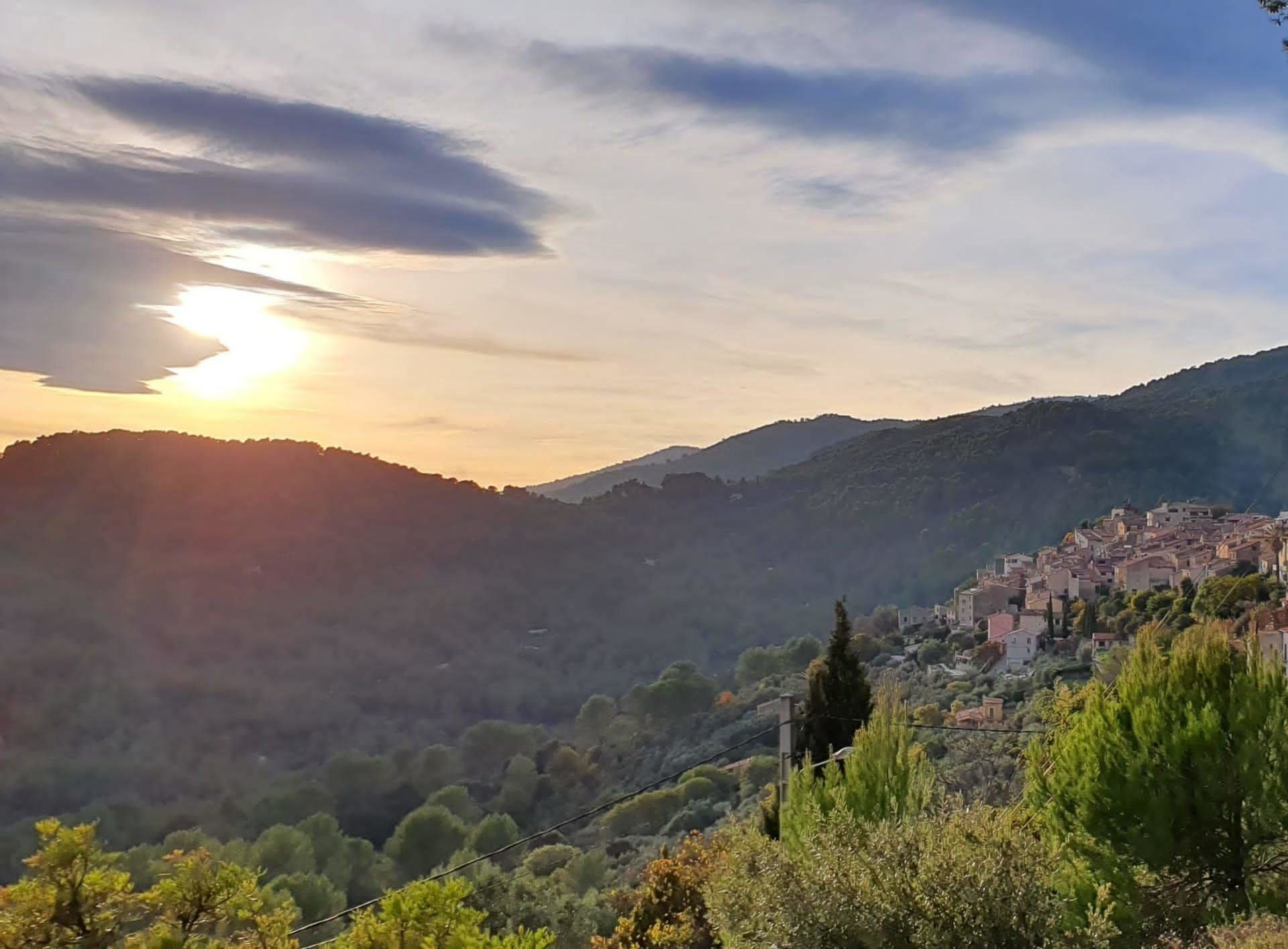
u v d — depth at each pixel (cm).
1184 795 912
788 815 1107
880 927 636
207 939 404
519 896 2461
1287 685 941
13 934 381
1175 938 786
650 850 3612
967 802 1204
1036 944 625
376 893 3550
